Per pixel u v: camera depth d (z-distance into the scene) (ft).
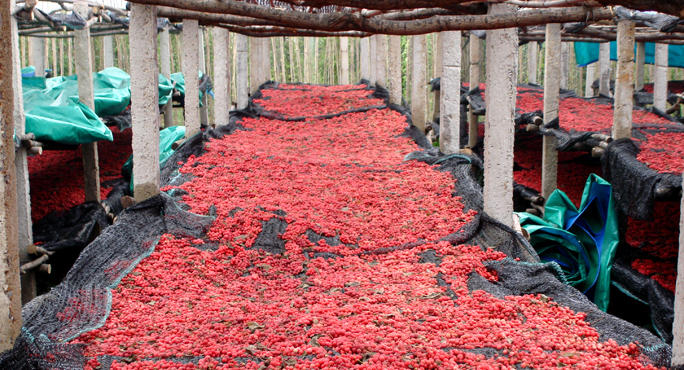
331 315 17.43
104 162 51.57
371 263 22.88
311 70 85.46
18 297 14.61
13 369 13.97
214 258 23.36
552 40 38.81
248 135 45.93
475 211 27.48
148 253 23.12
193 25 38.99
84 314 17.80
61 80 48.39
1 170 13.94
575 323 17.20
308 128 48.91
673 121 46.11
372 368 13.96
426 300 18.80
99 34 55.42
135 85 26.99
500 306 18.04
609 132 37.24
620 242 31.65
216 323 17.10
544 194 40.83
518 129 42.91
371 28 21.94
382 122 48.83
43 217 36.47
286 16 22.13
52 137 33.42
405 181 32.73
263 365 14.26
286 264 22.95
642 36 47.24
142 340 16.06
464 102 56.24
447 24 21.29
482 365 14.08
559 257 30.68
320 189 31.65
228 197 29.81
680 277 13.05
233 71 81.46
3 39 13.61
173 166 35.17
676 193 27.66
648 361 14.56
